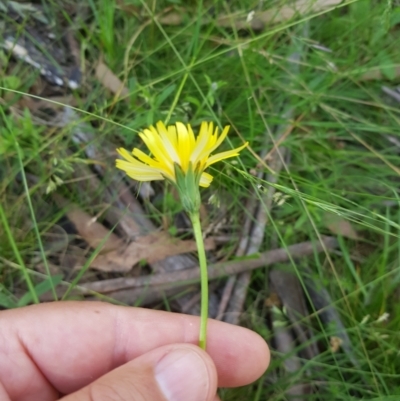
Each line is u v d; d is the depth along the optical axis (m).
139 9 0.21
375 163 0.19
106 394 0.10
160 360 0.11
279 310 0.17
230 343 0.14
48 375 0.13
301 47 0.20
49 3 0.21
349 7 0.21
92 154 0.19
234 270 0.17
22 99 0.19
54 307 0.13
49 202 0.18
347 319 0.17
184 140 0.10
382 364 0.16
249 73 0.19
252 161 0.18
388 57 0.20
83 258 0.18
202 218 0.18
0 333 0.13
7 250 0.17
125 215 0.18
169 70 0.20
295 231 0.18
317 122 0.19
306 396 0.16
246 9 0.20
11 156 0.18
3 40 0.20
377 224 0.18
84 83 0.20
